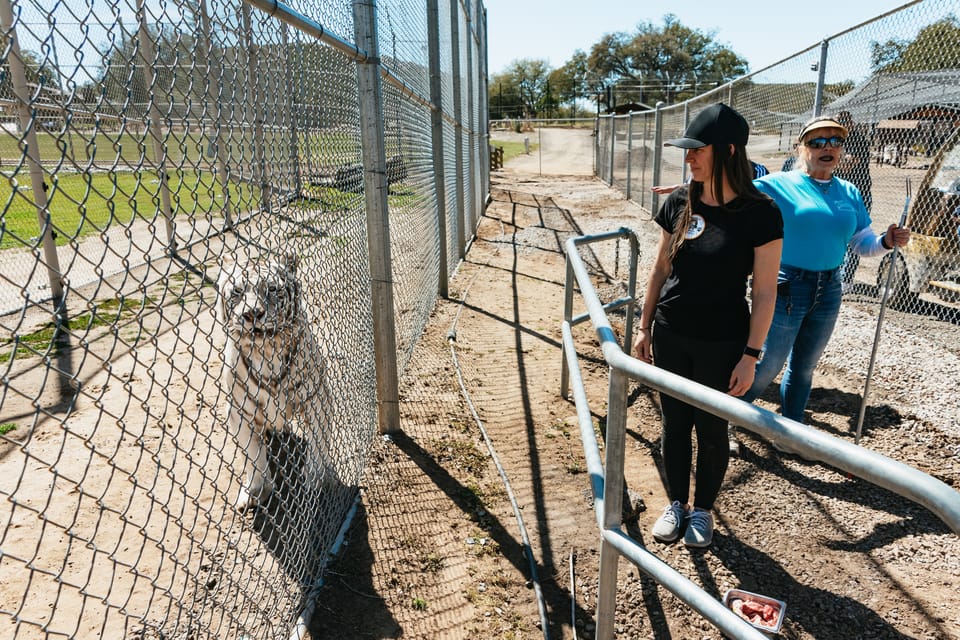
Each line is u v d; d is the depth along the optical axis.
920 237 6.77
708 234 2.81
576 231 12.68
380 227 3.68
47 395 4.54
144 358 5.28
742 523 3.40
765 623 2.68
